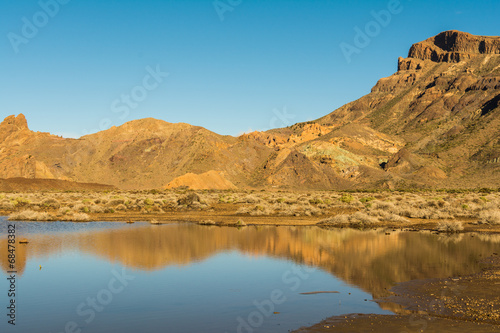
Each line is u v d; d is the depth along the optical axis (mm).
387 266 16250
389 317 10164
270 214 39625
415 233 26562
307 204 49562
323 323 9828
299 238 23766
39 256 18328
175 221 33906
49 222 32969
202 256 18391
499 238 24250
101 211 41656
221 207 47625
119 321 10141
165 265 16500
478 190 101250
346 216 32844
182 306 11383
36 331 9562
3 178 117250
